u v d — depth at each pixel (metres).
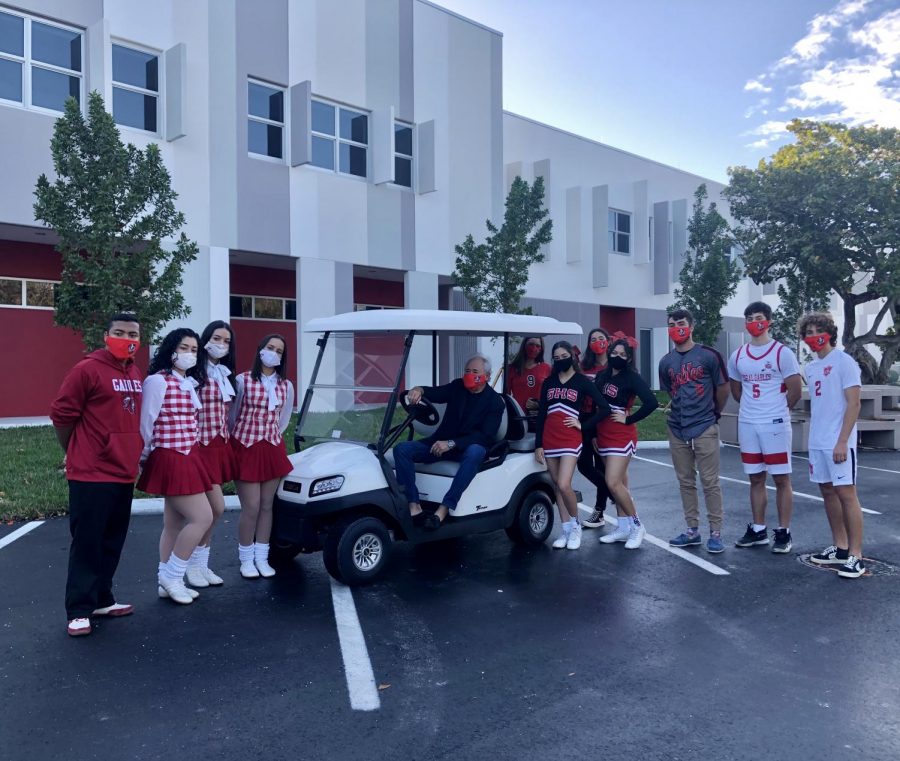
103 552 4.33
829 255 17.88
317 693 3.42
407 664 3.75
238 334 15.80
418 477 5.45
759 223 19.14
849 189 17.03
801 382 5.67
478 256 13.42
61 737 3.01
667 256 22.78
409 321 5.21
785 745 2.97
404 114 15.45
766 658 3.83
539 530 6.08
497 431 5.62
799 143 19.56
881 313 18.41
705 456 5.92
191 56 12.34
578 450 5.89
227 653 3.87
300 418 5.69
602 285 20.83
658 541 6.30
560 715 3.22
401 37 15.36
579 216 20.33
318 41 14.03
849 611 4.54
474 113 16.81
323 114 14.36
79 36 11.38
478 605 4.64
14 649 3.90
